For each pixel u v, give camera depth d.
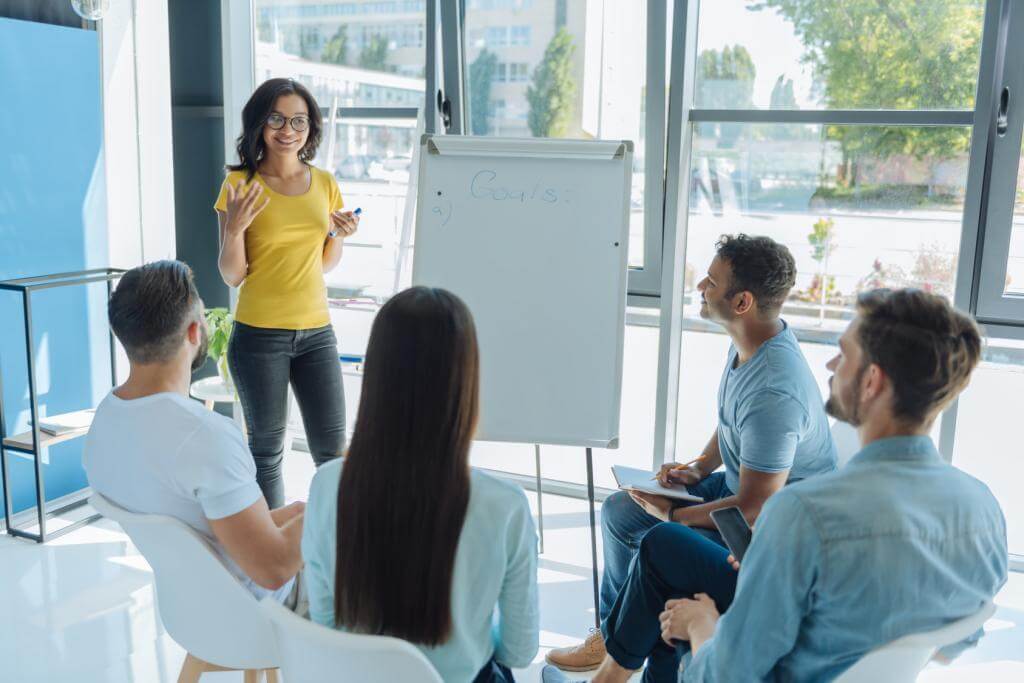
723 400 2.40
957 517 1.31
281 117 2.93
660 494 2.36
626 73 3.51
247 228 2.97
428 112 3.72
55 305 3.60
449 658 1.44
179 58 4.10
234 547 1.67
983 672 2.58
